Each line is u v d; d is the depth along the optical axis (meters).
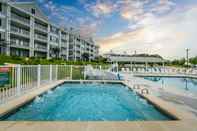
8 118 6.84
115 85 16.44
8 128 4.99
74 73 20.69
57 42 62.50
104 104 10.30
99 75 20.84
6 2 36.38
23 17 44.34
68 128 4.99
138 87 13.21
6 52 37.16
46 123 5.36
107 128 5.01
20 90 10.02
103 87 15.60
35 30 49.50
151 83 15.83
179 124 5.38
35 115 8.00
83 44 88.62
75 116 8.03
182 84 20.44
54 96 12.23
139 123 5.42
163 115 7.25
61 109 9.12
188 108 7.27
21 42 43.22
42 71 13.79
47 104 10.03
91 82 16.95
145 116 7.77
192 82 22.52
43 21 50.75
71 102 10.76
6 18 36.69
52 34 58.34
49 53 56.34
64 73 18.94
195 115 6.30
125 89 14.73
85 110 9.02
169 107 7.42
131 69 37.25
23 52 45.09
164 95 10.08
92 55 104.88
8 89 8.75
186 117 6.05
